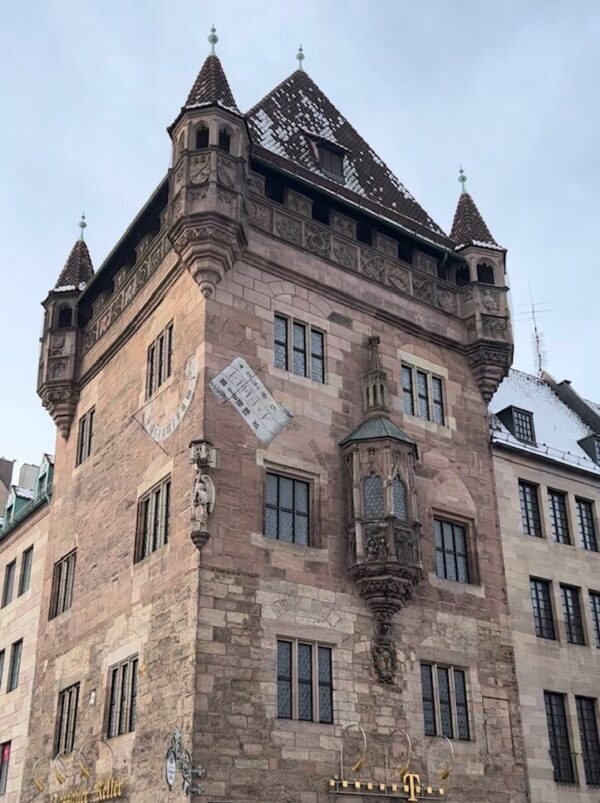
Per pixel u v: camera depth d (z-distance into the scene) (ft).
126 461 94.17
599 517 112.57
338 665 79.87
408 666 84.12
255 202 92.79
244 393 84.43
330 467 87.51
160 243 96.78
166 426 87.20
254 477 81.87
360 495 85.56
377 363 94.07
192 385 83.97
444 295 105.70
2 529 132.05
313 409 88.89
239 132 91.40
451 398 101.45
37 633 107.34
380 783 77.87
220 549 77.25
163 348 92.32
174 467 83.97
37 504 119.03
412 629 86.12
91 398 107.96
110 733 83.71
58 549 105.60
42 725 97.19
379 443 87.25
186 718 71.26
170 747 72.02
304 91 120.47
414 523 85.87
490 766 86.28
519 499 104.53
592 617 105.50
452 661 87.92
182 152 90.12
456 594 91.50
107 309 108.17
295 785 73.46
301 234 95.04
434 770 81.87
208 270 86.07
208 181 87.20
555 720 96.22
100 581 92.79
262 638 76.54
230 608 75.82
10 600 123.34
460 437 100.27
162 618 79.00
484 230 111.86
